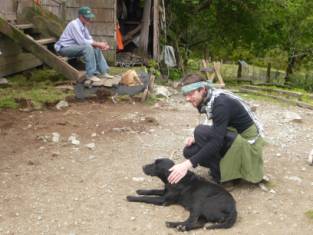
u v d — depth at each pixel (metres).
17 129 6.71
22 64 10.02
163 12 12.89
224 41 17.50
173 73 12.68
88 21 8.96
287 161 5.98
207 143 4.43
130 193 4.89
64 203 4.63
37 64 10.67
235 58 22.39
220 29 16.64
